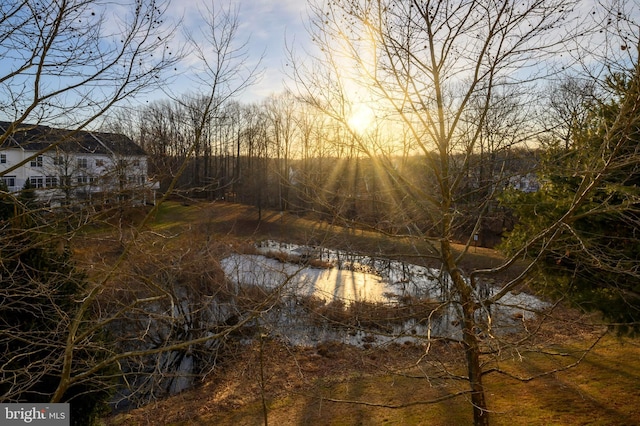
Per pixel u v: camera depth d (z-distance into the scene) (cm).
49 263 614
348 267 1512
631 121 385
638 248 586
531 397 846
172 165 630
